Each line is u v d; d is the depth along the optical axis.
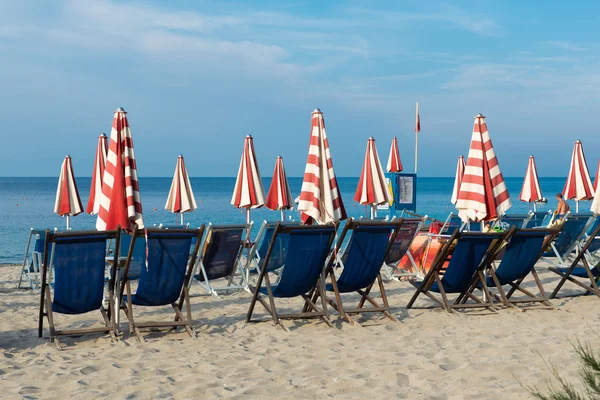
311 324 5.83
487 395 3.71
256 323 5.85
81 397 3.73
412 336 5.32
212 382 4.02
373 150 9.79
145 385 3.95
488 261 6.29
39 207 36.28
